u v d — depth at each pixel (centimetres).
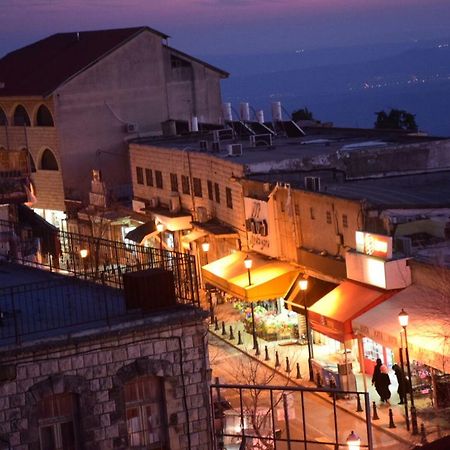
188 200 7494
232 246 6756
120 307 3130
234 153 7006
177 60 9544
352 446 3072
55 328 2930
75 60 9269
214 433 3125
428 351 4325
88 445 2864
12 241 4672
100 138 9144
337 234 5534
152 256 3594
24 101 9244
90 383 2862
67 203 8969
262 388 2930
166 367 2941
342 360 5156
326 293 5569
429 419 4409
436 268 4722
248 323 5978
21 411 2798
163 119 9456
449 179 6450
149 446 2956
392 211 5291
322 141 7725
